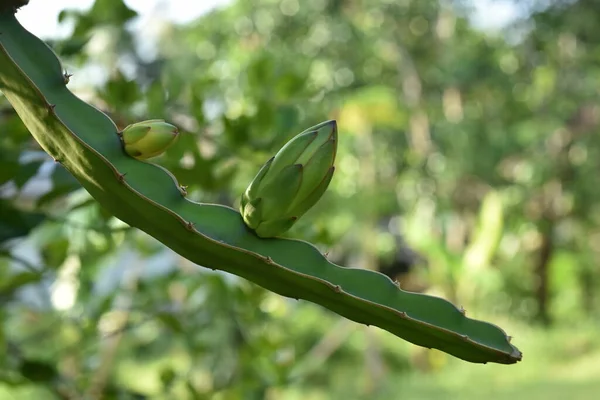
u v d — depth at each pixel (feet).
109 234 3.57
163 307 5.11
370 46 21.45
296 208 1.75
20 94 1.66
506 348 1.75
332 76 20.79
